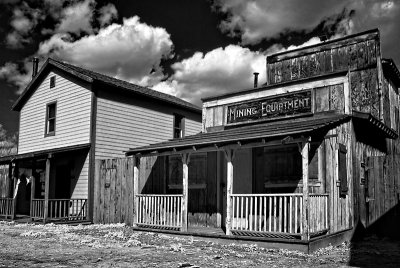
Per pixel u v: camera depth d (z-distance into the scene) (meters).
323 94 12.38
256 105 13.73
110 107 17.75
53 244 10.34
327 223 10.23
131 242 10.50
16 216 18.23
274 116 13.25
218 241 10.71
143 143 19.27
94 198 16.41
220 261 8.05
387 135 14.66
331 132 10.88
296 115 12.71
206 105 15.18
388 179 12.52
